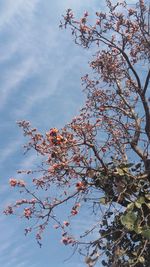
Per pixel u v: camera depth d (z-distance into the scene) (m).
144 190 11.30
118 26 13.41
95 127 11.65
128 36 13.42
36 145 11.48
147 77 12.82
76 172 11.34
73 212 11.19
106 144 11.64
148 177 11.46
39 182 11.41
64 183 11.39
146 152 11.91
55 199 11.32
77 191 11.34
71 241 10.70
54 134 11.17
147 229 10.55
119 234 10.95
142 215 10.70
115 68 13.69
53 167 11.24
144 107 12.62
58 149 11.23
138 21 13.40
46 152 11.41
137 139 12.27
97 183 11.45
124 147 12.29
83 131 11.34
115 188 11.36
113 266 10.45
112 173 11.39
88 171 11.38
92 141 11.44
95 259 10.45
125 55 13.12
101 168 11.45
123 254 10.57
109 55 13.68
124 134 12.66
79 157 11.34
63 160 11.26
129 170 11.57
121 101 13.70
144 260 10.62
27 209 11.25
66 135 11.43
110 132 12.63
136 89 12.92
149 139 12.27
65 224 11.08
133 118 13.08
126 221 10.63
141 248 10.70
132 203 10.90
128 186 11.30
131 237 10.91
